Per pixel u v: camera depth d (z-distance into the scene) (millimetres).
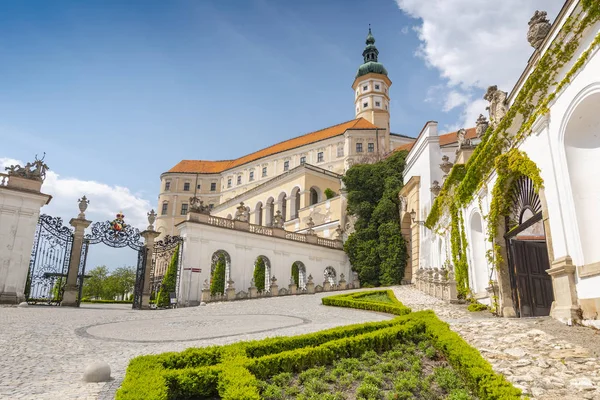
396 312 17141
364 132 62125
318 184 56938
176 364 7109
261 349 8242
